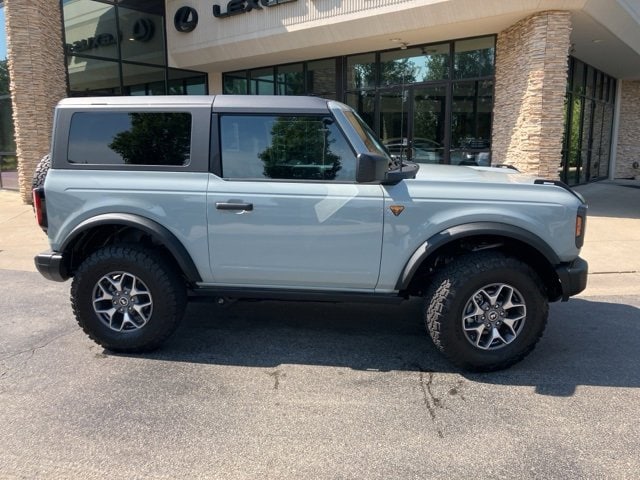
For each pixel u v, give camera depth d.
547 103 9.62
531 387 3.56
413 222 3.70
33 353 4.12
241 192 3.79
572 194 3.74
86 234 4.07
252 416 3.18
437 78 12.20
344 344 4.32
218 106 3.85
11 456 2.78
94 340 4.07
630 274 6.36
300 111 3.78
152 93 14.81
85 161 3.96
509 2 9.35
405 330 4.64
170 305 3.95
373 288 3.90
